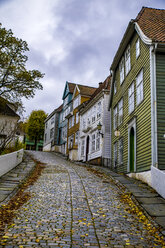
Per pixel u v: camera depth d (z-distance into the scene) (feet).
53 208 27.12
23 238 18.75
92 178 46.96
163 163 37.45
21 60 70.49
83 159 90.74
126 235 20.59
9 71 68.59
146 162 40.70
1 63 67.46
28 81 70.49
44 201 29.73
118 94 63.93
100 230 21.44
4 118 89.30
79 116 105.81
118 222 23.68
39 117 186.19
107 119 74.59
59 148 140.36
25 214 24.62
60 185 39.17
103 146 72.23
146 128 41.60
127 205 29.45
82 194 33.73
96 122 80.59
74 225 22.30
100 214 25.79
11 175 44.93
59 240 18.83
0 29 67.56
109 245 18.47
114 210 27.40
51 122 158.30
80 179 45.06
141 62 46.60
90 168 64.75
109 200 31.35
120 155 58.85
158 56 41.09
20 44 68.85
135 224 23.36
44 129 178.91
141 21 49.47
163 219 24.32
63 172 53.88
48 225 21.91
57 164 72.84
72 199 31.07
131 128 51.16
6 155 46.42
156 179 35.04
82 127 98.78
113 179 45.55
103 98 76.02
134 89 50.29
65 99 135.54
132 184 39.68
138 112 46.62
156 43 39.73
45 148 164.76
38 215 24.54
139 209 27.73
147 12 53.67
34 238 18.89
